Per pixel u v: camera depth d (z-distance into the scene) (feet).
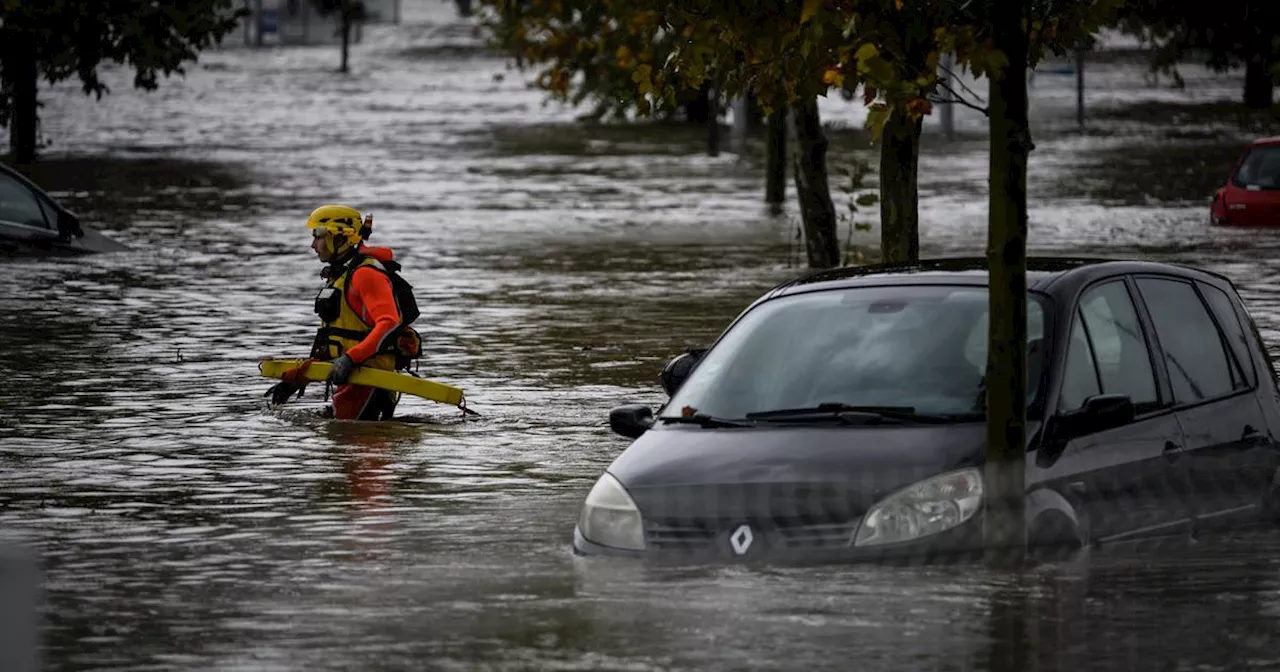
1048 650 48.14
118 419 98.99
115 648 51.26
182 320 143.23
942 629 50.14
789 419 60.85
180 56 303.27
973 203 262.47
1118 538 59.82
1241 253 190.49
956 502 56.24
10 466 85.20
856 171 178.29
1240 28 165.17
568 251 199.41
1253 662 46.96
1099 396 59.26
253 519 72.54
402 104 490.90
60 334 134.82
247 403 104.06
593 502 60.18
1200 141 378.53
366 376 95.61
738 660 47.70
